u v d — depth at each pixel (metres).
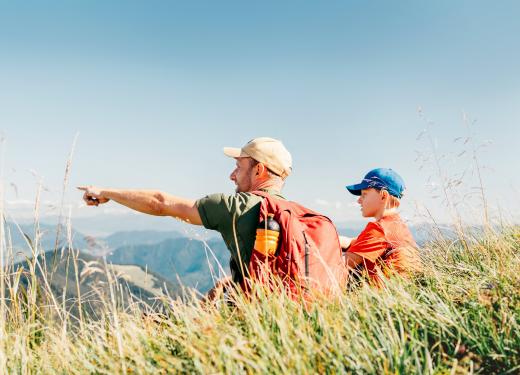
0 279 3.14
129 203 3.53
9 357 2.92
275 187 4.11
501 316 2.66
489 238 4.71
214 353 2.38
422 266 4.16
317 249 3.37
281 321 2.52
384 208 4.61
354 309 2.87
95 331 2.97
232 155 4.23
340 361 2.25
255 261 3.36
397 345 2.36
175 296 3.02
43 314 3.16
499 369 2.32
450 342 2.56
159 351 2.61
